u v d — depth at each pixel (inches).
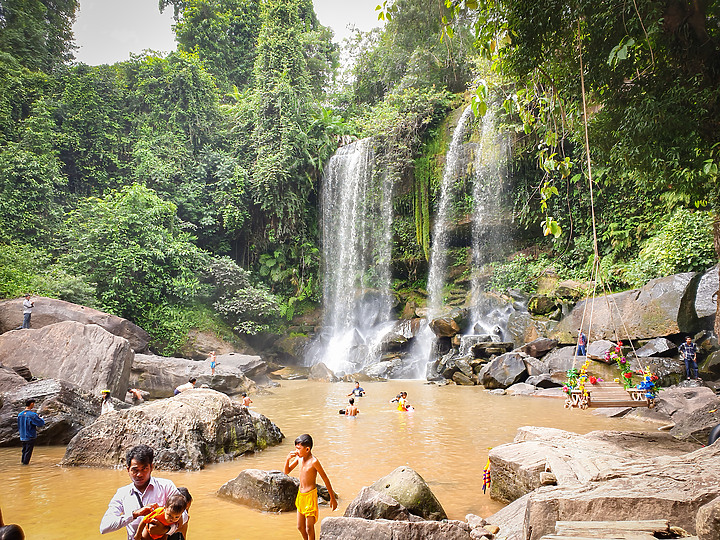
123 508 137.4
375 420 481.7
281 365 1033.5
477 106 268.5
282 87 1229.1
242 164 1240.8
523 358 690.8
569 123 380.2
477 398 615.2
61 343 562.3
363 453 348.5
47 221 981.8
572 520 154.6
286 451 375.2
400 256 1152.8
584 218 898.7
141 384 695.7
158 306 960.9
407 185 1142.3
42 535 209.5
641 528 141.4
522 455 246.4
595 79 334.3
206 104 1261.1
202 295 1005.2
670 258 678.5
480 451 350.3
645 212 813.2
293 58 1289.4
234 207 1157.1
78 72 1235.2
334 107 1477.6
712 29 307.0
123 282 913.5
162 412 354.0
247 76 1547.7
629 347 628.7
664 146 324.5
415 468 308.5
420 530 185.3
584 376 289.4
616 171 395.9
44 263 896.9
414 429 431.8
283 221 1195.9
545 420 462.0
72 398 453.7
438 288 1083.3
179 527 133.3
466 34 1115.9
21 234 942.4
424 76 1208.2
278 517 234.1
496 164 982.4
